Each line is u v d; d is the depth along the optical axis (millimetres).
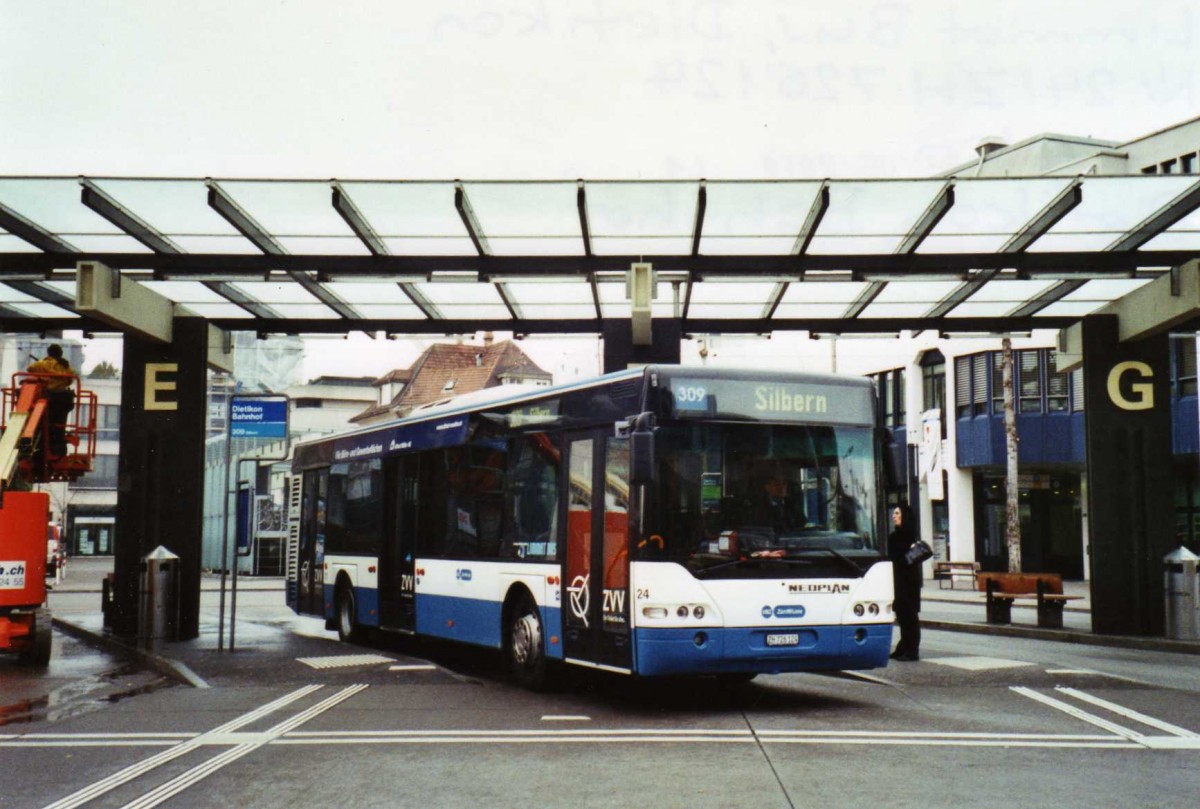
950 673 13578
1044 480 45719
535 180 13250
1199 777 7746
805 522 10883
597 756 8539
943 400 45688
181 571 18500
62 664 15633
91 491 94938
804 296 18188
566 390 12219
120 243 15961
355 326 19828
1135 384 19062
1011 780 7641
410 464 16344
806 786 7457
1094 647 18312
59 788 7613
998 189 13461
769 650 10516
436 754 8656
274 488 64375
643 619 10383
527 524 12812
